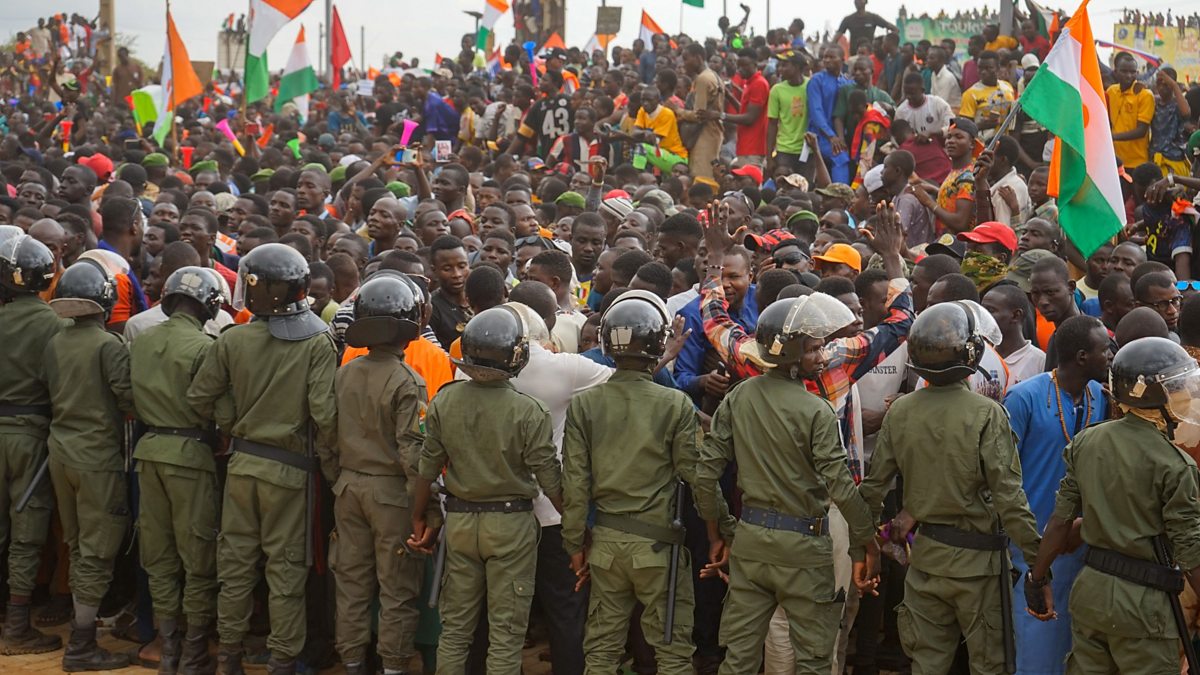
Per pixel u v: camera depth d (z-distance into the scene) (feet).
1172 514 20.45
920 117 58.49
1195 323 25.58
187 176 65.10
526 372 25.53
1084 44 34.42
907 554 23.81
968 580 21.93
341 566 25.98
